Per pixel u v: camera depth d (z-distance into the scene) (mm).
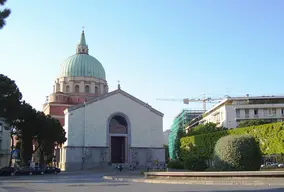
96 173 59375
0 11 19875
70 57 110438
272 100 102375
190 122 152375
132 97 86500
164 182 28312
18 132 69000
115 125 83938
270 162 57031
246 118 98500
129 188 22484
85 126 80000
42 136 69250
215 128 95438
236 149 27344
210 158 61844
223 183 24328
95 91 106562
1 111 51750
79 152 78562
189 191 18641
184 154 71750
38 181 36000
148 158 84250
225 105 100500
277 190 17750
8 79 52219
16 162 73938
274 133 47281
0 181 37156
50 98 101062
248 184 22594
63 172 66438
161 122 88125
